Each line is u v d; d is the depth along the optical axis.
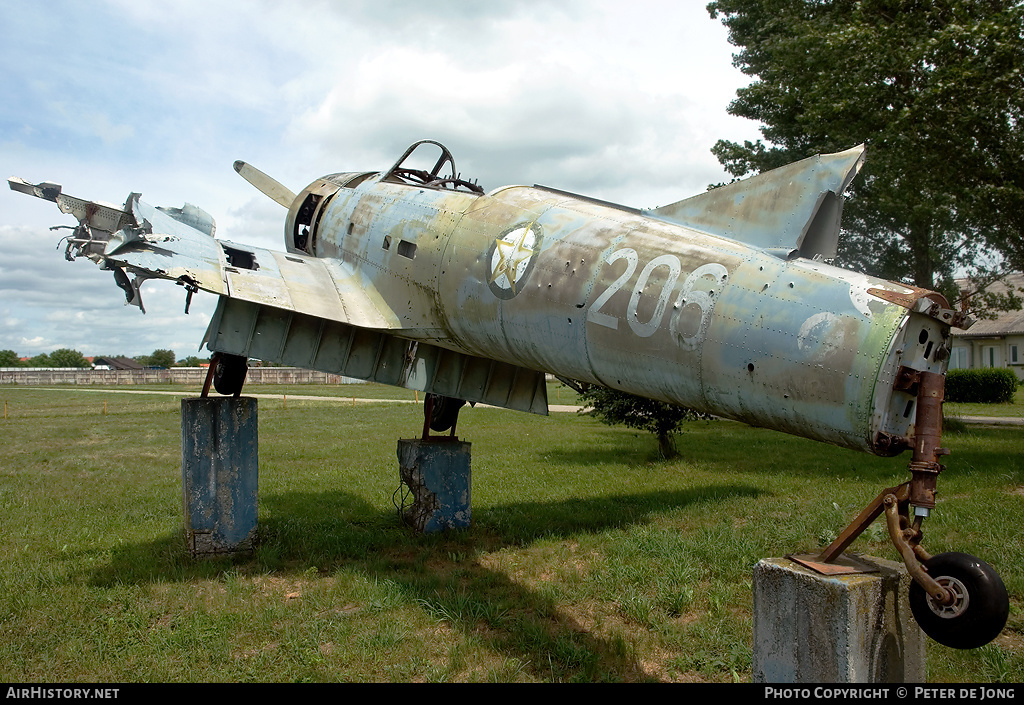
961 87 10.33
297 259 6.47
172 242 5.25
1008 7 10.71
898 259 15.47
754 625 2.87
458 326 5.14
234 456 5.45
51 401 30.66
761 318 3.10
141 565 5.20
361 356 5.88
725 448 12.77
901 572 2.71
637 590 4.70
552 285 4.24
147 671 3.53
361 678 3.47
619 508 7.28
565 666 3.64
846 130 12.26
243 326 5.39
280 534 5.98
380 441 14.57
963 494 7.75
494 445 13.72
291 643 3.81
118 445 14.26
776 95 13.75
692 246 3.71
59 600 4.48
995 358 34.50
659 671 3.62
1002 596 2.25
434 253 5.37
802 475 9.44
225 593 4.62
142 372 56.75
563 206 4.76
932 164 11.25
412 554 5.73
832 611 2.54
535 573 5.20
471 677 3.49
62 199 4.79
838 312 2.86
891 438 2.66
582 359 4.10
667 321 3.49
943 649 3.83
